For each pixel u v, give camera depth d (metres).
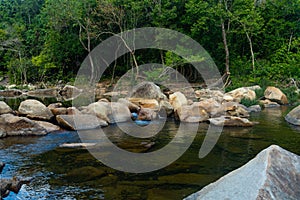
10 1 46.44
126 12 23.47
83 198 4.18
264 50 24.02
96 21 25.02
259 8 24.25
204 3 21.59
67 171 5.25
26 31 37.69
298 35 23.45
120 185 4.62
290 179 3.02
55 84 27.70
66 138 7.70
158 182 4.73
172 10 21.80
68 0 26.03
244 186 3.01
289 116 9.91
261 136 7.71
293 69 19.19
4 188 4.28
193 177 4.92
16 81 29.86
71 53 28.53
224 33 21.22
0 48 31.27
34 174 5.13
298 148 6.54
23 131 8.02
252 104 13.28
